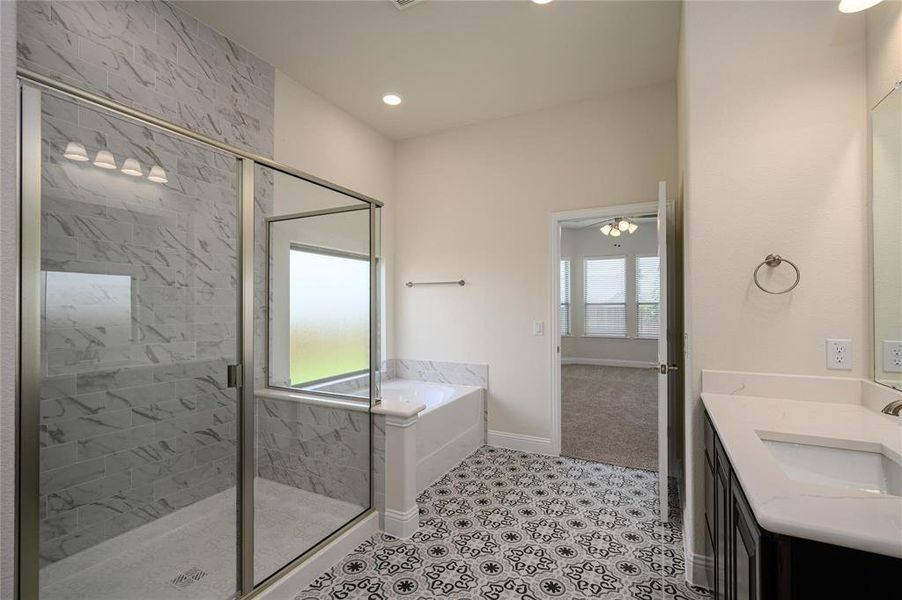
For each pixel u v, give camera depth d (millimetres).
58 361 1769
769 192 1767
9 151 849
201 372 2016
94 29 1995
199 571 1833
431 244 4074
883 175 1530
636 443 3795
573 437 3947
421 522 2453
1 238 830
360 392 2400
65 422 1784
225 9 2359
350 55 2812
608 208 3336
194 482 1963
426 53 2793
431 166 4082
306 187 2342
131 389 1997
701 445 1877
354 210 2559
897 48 1424
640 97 3248
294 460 2256
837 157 1682
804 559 857
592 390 5723
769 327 1770
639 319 7168
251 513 1890
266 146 2883
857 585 828
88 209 1815
